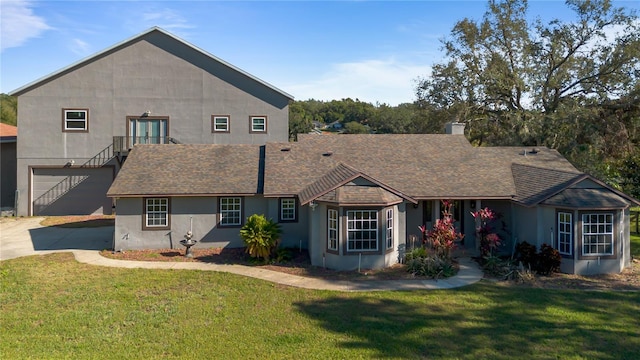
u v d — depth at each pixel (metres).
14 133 34.62
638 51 28.89
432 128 36.19
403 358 8.48
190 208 18.39
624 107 29.83
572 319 10.62
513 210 17.86
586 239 15.09
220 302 11.60
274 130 28.78
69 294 12.15
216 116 28.28
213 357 8.45
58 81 26.73
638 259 17.11
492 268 15.11
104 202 27.44
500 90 32.94
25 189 26.67
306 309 11.17
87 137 27.05
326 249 15.68
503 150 21.86
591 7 30.70
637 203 15.37
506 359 8.50
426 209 18.84
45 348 8.70
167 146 21.12
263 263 15.95
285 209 18.58
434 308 11.32
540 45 33.28
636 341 9.38
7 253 17.38
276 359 8.39
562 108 29.39
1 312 10.70
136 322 10.12
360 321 10.36
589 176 15.55
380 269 15.38
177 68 27.84
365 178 15.93
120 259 16.45
